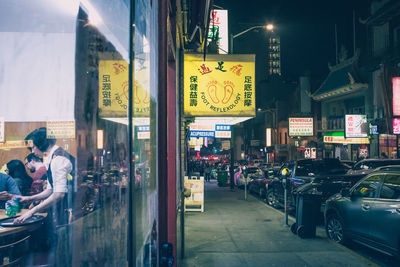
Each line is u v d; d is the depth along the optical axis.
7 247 1.34
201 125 12.19
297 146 37.91
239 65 8.10
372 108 27.12
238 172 22.50
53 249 1.26
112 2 1.42
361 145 28.20
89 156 1.26
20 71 1.13
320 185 9.55
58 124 1.19
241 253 6.54
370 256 6.73
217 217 10.61
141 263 1.81
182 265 5.78
